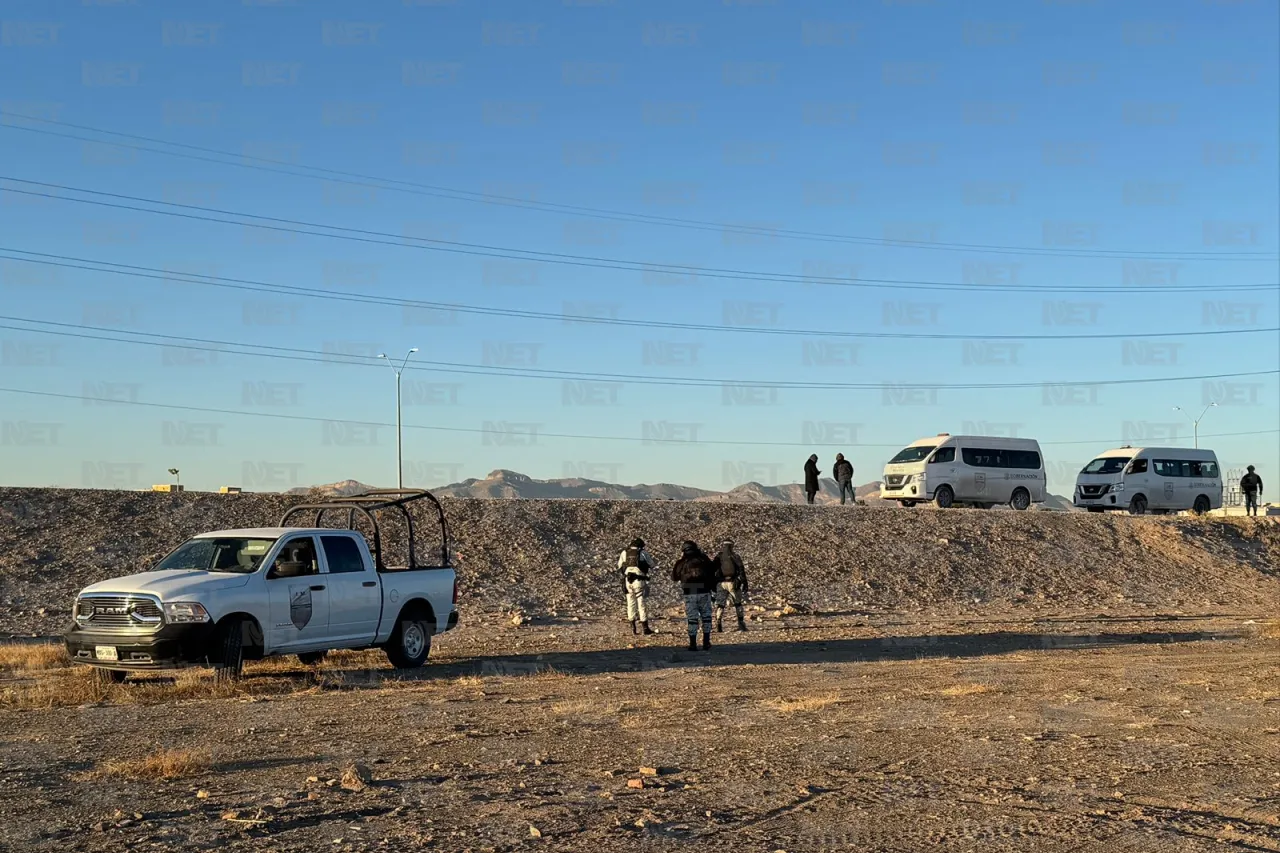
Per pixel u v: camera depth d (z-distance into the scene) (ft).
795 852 19.71
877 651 63.31
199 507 101.76
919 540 116.78
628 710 38.17
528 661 57.26
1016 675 49.96
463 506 110.93
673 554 106.32
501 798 23.86
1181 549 126.21
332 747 30.55
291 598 48.85
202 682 46.42
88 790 24.88
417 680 48.83
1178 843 20.38
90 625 46.03
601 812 22.56
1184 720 35.68
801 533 114.73
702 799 23.79
